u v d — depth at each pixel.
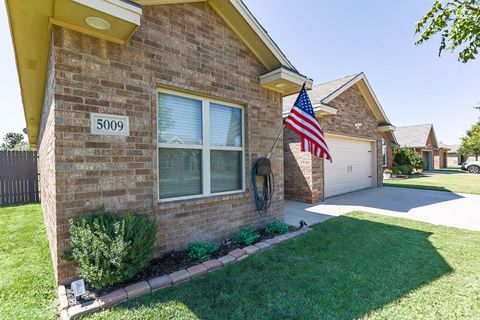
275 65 4.82
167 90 3.61
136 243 2.57
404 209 7.17
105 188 2.86
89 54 2.78
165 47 3.46
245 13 4.07
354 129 10.20
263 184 4.94
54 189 2.60
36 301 2.47
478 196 9.35
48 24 2.66
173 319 2.18
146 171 3.23
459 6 2.58
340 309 2.35
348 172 10.38
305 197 8.26
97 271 2.37
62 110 2.58
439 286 2.76
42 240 4.45
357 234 4.69
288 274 3.06
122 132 3.02
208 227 3.97
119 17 2.50
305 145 4.39
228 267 3.24
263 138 4.95
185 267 3.12
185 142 3.84
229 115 4.49
